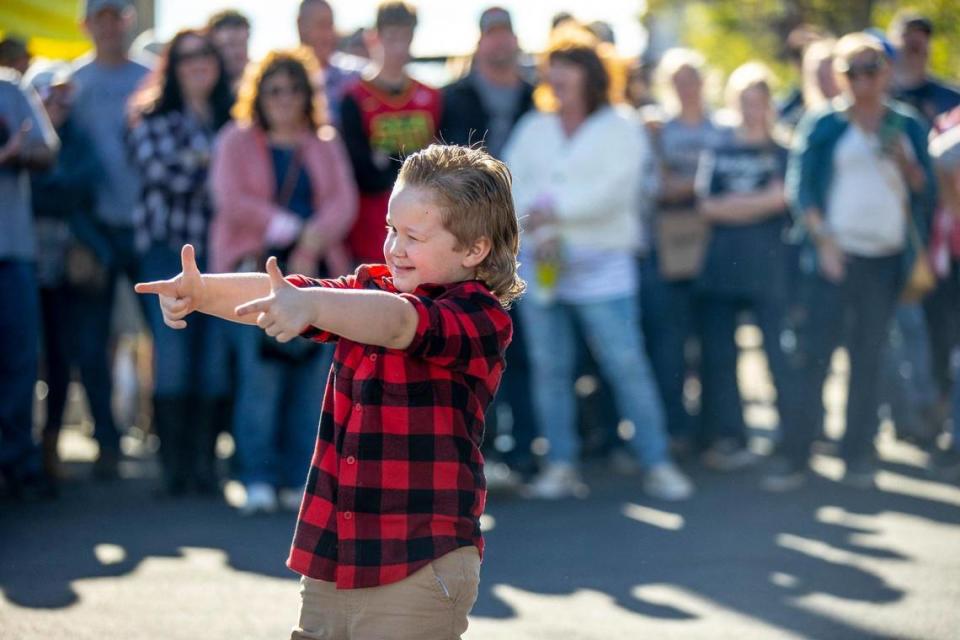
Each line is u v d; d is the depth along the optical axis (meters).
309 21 14.33
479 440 5.58
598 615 8.84
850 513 12.10
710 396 14.73
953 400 14.08
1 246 11.88
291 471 12.30
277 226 11.89
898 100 15.23
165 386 12.55
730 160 14.20
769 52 33.31
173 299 5.34
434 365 5.40
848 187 13.11
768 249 14.09
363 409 5.39
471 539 5.45
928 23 15.20
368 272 5.84
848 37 13.30
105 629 8.27
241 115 12.22
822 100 14.77
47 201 12.92
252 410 12.03
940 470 14.05
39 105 12.01
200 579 9.52
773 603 9.16
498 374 5.61
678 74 14.92
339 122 12.83
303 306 4.79
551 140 12.93
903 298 13.33
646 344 14.99
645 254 14.72
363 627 5.37
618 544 10.89
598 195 12.75
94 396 13.41
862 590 9.50
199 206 12.46
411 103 12.90
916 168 13.12
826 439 15.91
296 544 5.52
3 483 12.90
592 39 13.02
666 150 14.73
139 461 14.72
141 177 12.46
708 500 12.75
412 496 5.36
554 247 12.77
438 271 5.50
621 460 14.66
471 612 8.87
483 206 5.50
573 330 13.23
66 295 13.23
